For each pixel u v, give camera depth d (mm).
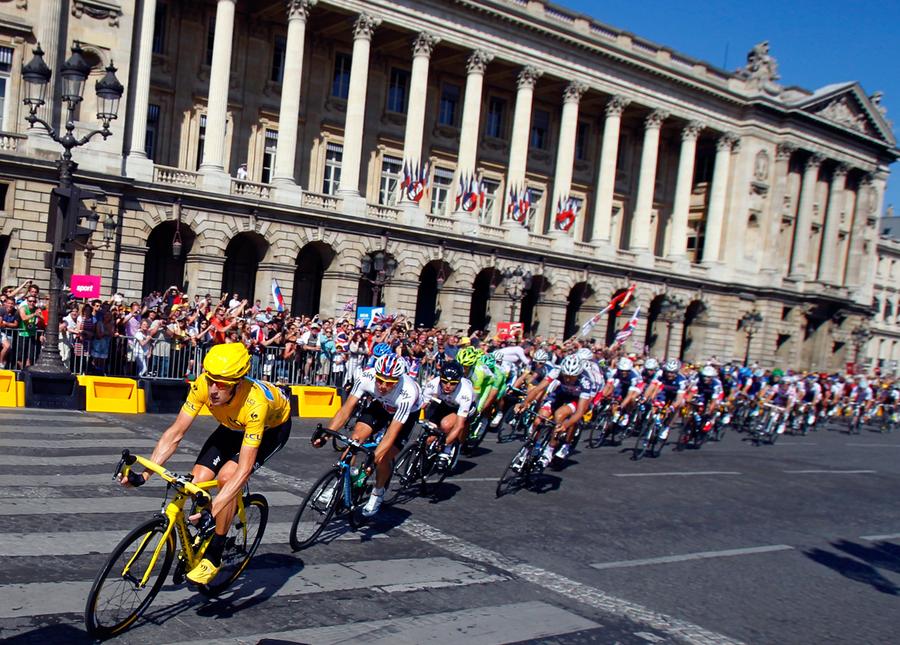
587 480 14414
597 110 51625
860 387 34594
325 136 40938
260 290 36344
